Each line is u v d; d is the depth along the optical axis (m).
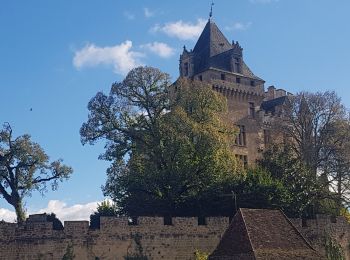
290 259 38.97
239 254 38.84
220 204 56.91
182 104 62.31
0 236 45.62
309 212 62.53
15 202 58.59
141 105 63.19
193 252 51.84
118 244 49.09
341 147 69.06
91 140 63.38
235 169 60.81
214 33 87.12
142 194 60.19
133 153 61.91
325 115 72.50
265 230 41.03
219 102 64.00
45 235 46.94
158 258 50.31
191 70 83.00
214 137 58.66
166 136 58.59
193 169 57.94
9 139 58.84
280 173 63.59
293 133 73.50
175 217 52.22
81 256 47.62
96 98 63.34
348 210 68.38
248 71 86.06
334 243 59.22
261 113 84.69
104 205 67.69
